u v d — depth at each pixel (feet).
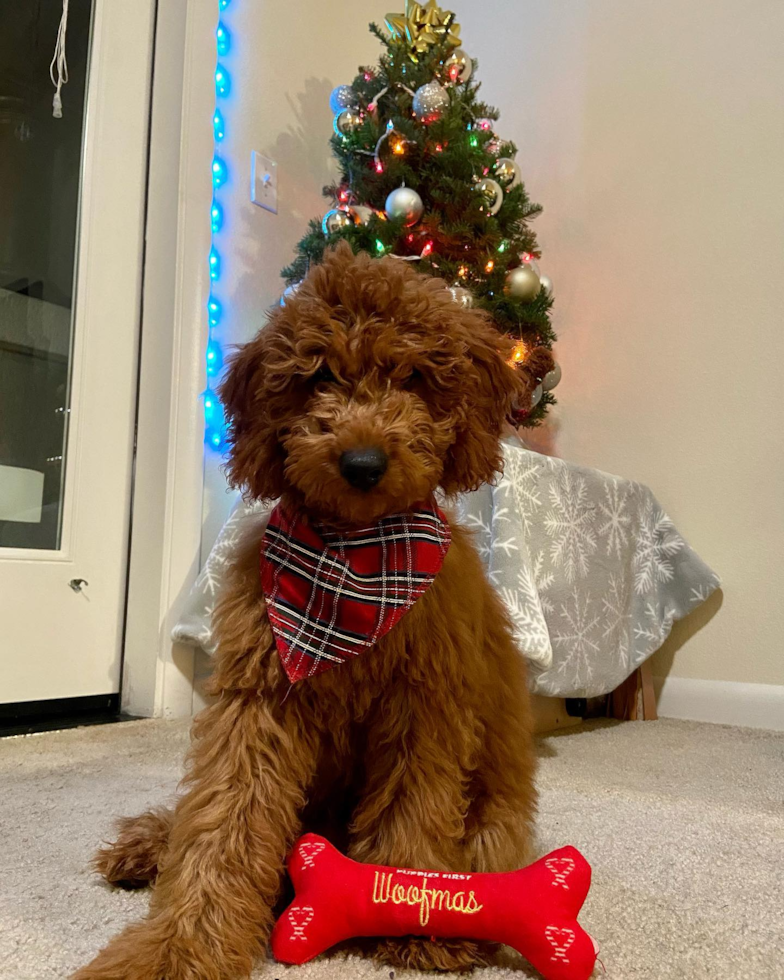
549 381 7.97
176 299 6.77
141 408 6.85
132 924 2.48
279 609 2.73
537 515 6.30
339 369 2.79
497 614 3.34
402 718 2.73
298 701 2.76
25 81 6.60
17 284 6.46
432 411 2.94
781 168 7.79
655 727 7.24
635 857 3.61
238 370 3.08
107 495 6.70
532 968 2.49
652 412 8.36
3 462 6.27
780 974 2.52
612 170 8.87
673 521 8.13
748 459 7.73
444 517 3.22
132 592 6.72
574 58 9.29
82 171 6.71
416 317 2.85
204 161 7.05
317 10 8.73
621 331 8.65
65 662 6.39
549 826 4.03
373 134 7.25
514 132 9.66
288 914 2.48
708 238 8.16
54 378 6.57
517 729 3.16
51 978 2.33
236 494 7.07
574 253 9.07
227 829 2.52
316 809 3.13
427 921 2.41
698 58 8.39
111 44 6.89
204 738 2.79
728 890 3.25
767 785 5.02
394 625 2.69
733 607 7.67
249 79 7.74
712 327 8.05
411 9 7.70
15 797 4.17
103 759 5.04
